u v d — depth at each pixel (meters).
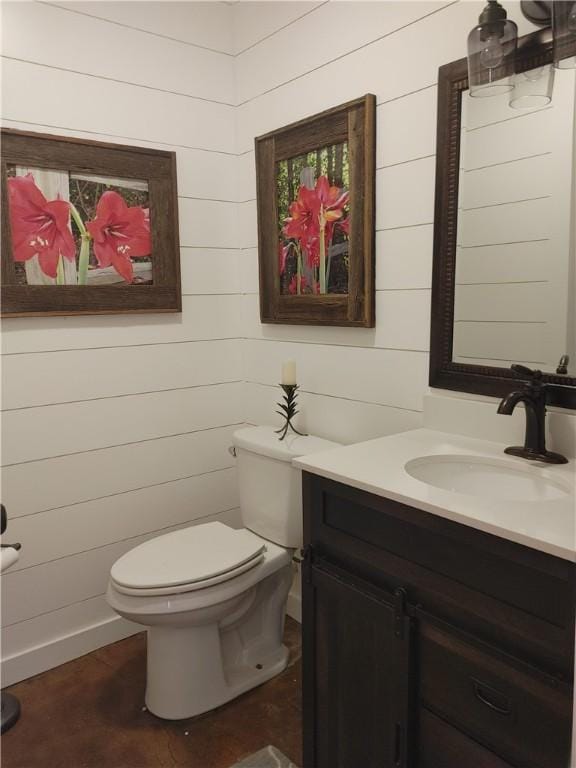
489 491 1.44
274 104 2.19
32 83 1.89
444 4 1.60
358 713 1.39
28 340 1.97
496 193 1.52
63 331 2.04
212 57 2.30
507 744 1.08
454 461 1.49
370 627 1.33
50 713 1.87
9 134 1.85
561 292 1.42
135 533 2.28
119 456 2.21
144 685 2.01
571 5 1.20
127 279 2.15
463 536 1.12
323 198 2.00
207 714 1.86
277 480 1.97
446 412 1.68
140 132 2.14
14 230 1.89
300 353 2.21
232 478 2.55
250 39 2.26
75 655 2.15
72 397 2.08
